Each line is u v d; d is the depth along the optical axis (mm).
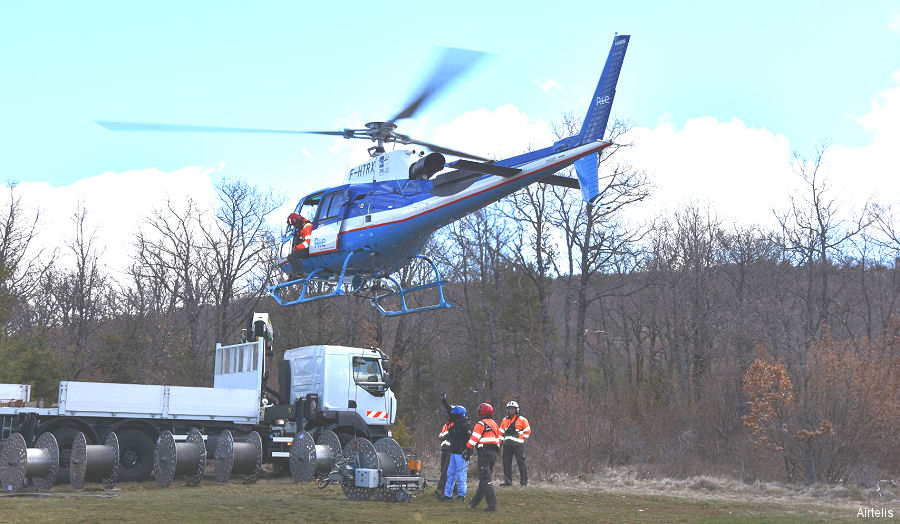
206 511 11344
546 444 24391
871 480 18578
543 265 43000
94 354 43406
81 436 15227
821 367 21469
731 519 11422
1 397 19641
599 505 13430
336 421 19125
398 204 17031
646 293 46156
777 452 20234
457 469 13320
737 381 31328
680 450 25000
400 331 47219
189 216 46375
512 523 10578
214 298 46312
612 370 47781
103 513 11008
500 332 47281
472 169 15906
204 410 17953
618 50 17141
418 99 15547
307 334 43875
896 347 29734
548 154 16797
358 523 10305
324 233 18156
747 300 40875
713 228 45344
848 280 43344
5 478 15062
